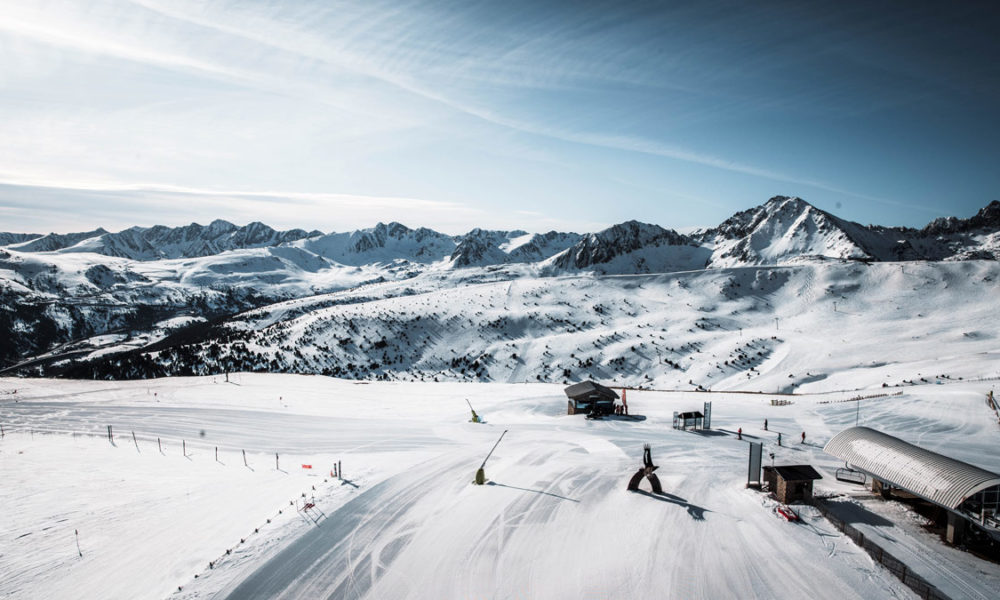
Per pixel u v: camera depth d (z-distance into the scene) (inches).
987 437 1804.9
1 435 2073.1
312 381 3331.7
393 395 2849.4
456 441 1809.8
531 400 2605.8
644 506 1194.6
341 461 1616.6
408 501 1247.5
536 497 1256.8
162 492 1414.9
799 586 880.9
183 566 995.3
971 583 884.6
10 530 1182.9
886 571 925.2
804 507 1175.6
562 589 880.9
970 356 3752.5
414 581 910.4
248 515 1222.3
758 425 2028.8
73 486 1473.9
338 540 1059.3
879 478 1175.0
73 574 986.1
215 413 2391.7
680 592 866.8
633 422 2087.8
